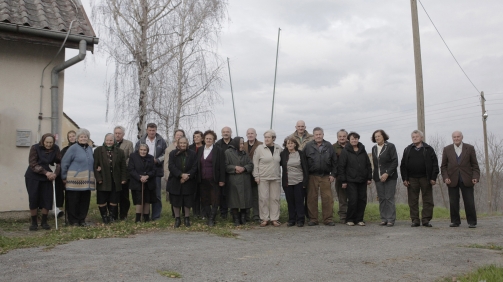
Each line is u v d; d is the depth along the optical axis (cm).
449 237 801
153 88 1368
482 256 624
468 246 704
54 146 886
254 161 987
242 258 600
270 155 980
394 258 607
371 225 1002
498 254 639
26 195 980
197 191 1048
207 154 959
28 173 851
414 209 985
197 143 996
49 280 478
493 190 4097
